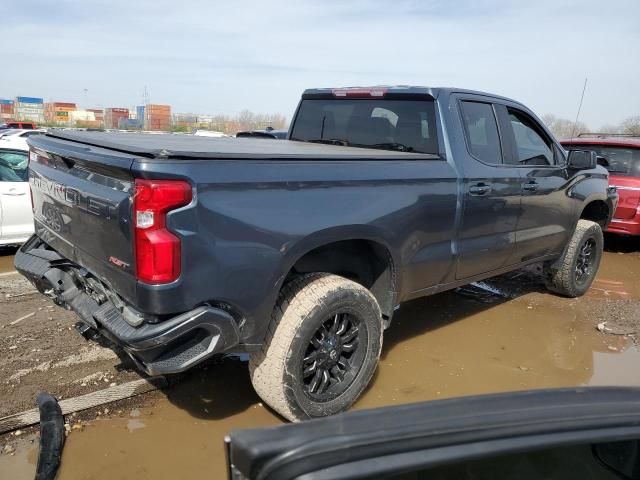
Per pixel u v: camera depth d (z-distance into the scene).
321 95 4.87
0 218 6.35
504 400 1.29
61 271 3.35
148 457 2.85
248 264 2.69
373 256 3.59
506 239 4.51
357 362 3.34
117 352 3.92
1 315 4.52
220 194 2.58
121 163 2.49
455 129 3.98
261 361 2.99
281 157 2.85
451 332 4.83
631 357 4.51
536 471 1.23
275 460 1.04
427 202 3.64
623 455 1.32
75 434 3.00
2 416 3.06
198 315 2.56
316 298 3.00
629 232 8.00
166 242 2.44
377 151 3.91
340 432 1.10
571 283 5.71
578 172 5.36
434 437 1.12
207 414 3.28
